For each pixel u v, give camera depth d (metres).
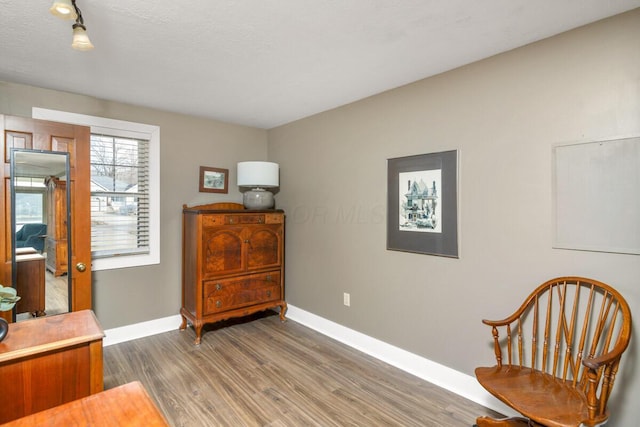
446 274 2.32
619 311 1.63
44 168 2.39
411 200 2.52
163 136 3.23
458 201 2.24
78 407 1.11
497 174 2.05
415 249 2.49
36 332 1.55
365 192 2.87
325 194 3.25
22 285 2.31
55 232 2.44
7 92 2.49
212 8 1.56
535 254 1.90
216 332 3.25
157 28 1.74
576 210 1.75
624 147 1.60
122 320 3.02
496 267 2.07
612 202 1.64
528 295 1.94
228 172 3.69
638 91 1.57
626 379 1.61
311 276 3.41
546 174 1.86
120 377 2.39
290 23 1.70
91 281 2.74
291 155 3.66
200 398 2.15
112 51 2.01
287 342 3.04
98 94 2.78
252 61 2.15
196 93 2.76
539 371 1.77
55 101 2.68
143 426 1.02
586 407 1.42
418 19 1.66
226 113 3.33
